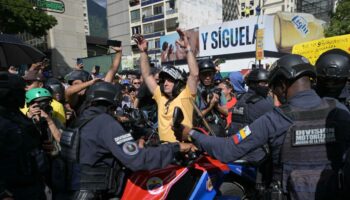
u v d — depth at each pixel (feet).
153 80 11.51
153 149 6.97
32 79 11.28
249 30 77.87
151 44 183.11
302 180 5.07
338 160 5.18
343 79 6.67
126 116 9.41
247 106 11.12
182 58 104.12
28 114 8.91
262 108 10.57
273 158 5.81
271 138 5.58
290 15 80.02
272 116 5.58
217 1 181.27
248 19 78.18
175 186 7.74
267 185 6.50
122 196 7.38
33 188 7.20
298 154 5.26
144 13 184.85
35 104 8.84
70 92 12.60
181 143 7.45
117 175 7.32
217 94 12.19
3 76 7.14
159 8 173.78
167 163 7.04
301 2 201.57
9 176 6.64
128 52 203.41
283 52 78.89
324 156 5.17
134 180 7.47
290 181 5.24
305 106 5.42
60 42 157.48
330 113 5.28
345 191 4.39
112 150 6.75
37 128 8.00
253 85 11.35
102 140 6.84
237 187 9.32
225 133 11.16
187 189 7.88
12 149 6.70
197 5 170.50
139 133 9.44
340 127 5.24
